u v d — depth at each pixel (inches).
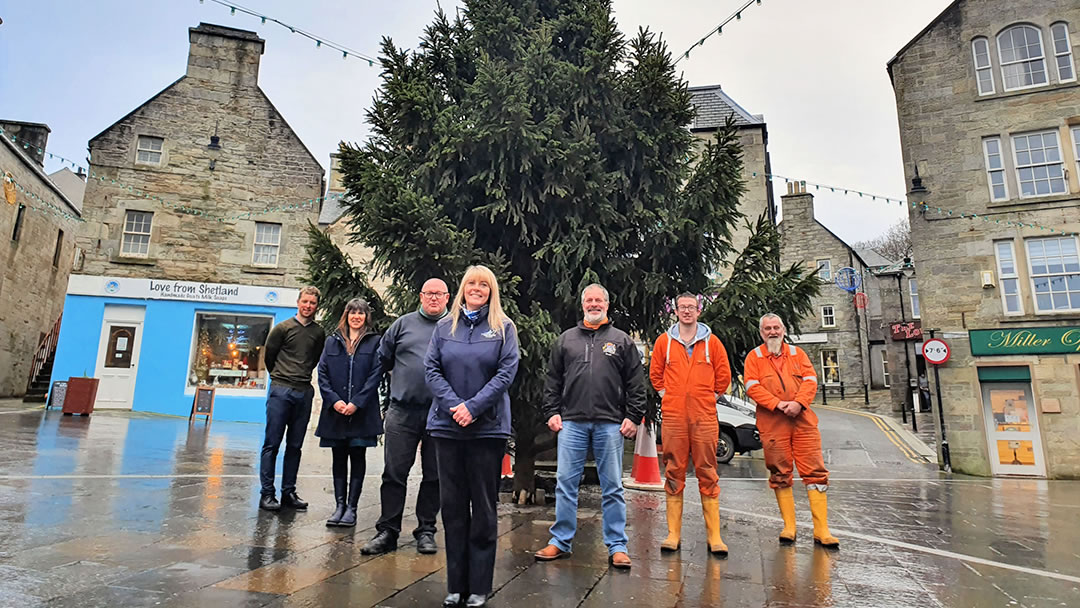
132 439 379.2
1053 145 548.1
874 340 1223.5
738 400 534.6
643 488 309.0
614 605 119.0
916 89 592.4
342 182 240.7
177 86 674.2
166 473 258.4
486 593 115.5
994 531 219.1
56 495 195.9
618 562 146.4
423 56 252.5
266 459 199.0
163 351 630.5
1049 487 408.2
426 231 204.5
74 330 618.5
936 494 334.0
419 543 154.1
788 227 1229.1
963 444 519.5
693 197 228.7
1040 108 552.4
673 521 169.6
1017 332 525.3
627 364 160.1
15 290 766.5
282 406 202.4
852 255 1173.7
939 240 564.1
